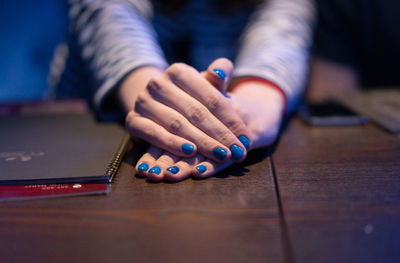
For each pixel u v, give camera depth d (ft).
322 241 0.86
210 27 2.22
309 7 2.06
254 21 1.92
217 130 1.15
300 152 1.30
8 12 3.07
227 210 0.97
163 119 1.18
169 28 2.21
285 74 1.54
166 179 1.11
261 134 1.26
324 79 2.80
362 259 0.82
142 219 0.94
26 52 3.19
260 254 0.84
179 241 0.88
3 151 1.27
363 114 1.65
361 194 1.02
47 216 0.96
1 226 0.93
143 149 1.33
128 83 1.43
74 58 2.04
